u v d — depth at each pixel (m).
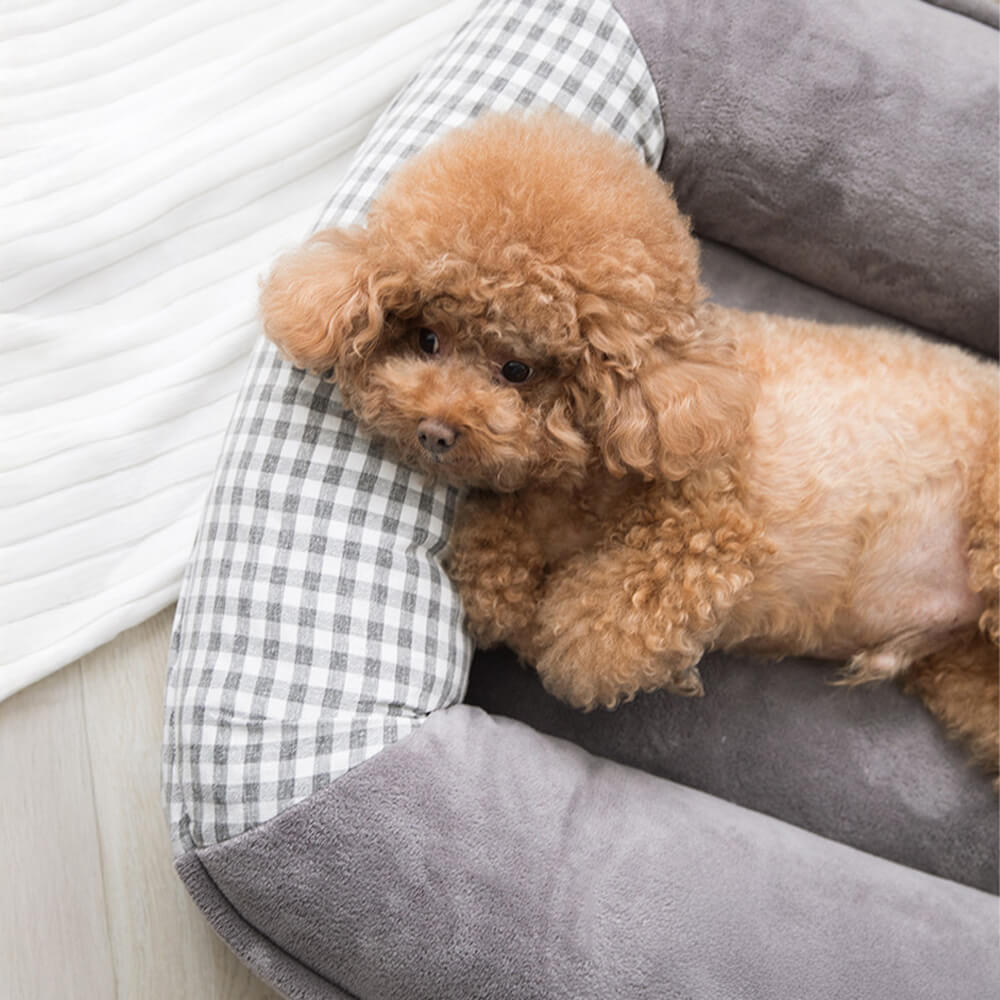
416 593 0.99
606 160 0.88
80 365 1.19
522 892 0.91
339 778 0.92
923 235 1.16
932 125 1.13
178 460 1.21
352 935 0.91
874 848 1.15
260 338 1.15
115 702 1.19
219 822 0.93
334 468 0.98
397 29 1.29
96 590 1.17
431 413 0.84
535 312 0.82
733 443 0.90
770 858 0.99
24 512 1.15
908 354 1.02
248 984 1.15
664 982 0.90
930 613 1.03
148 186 1.22
